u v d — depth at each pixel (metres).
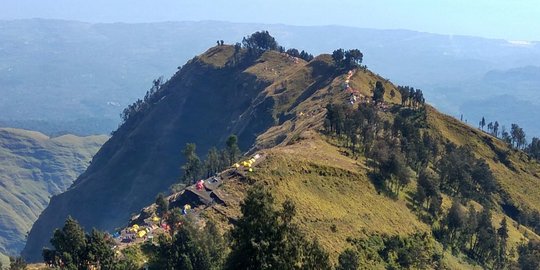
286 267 51.00
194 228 87.62
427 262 124.56
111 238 93.81
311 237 103.62
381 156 152.25
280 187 117.94
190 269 80.25
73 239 77.81
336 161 145.62
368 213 127.12
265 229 51.69
